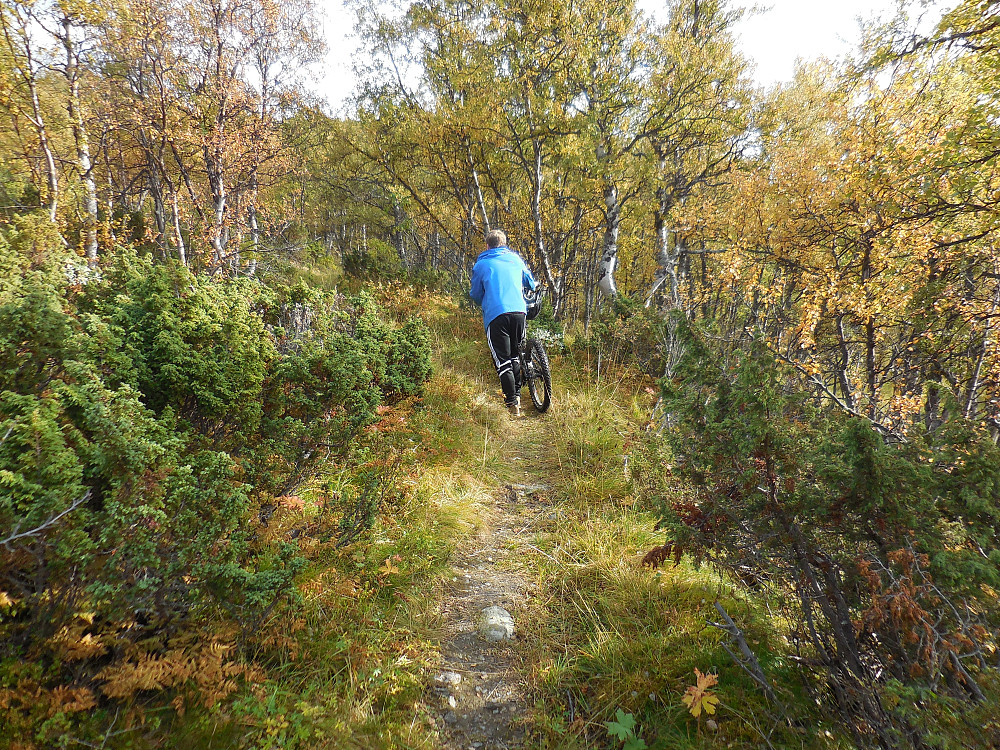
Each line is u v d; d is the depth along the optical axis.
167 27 8.39
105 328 2.53
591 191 11.38
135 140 9.43
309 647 2.30
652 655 2.33
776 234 9.55
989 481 1.79
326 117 13.20
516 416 6.04
